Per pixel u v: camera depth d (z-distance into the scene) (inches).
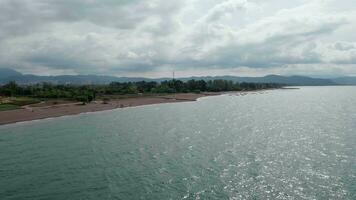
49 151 2057.1
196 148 2103.8
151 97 7834.6
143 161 1793.8
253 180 1441.9
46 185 1419.8
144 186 1387.8
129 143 2293.3
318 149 2022.6
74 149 2110.0
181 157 1868.8
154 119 3703.3
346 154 1873.8
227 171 1578.5
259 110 4793.3
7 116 3838.6
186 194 1288.1
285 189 1328.7
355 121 3351.4
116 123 3363.7
